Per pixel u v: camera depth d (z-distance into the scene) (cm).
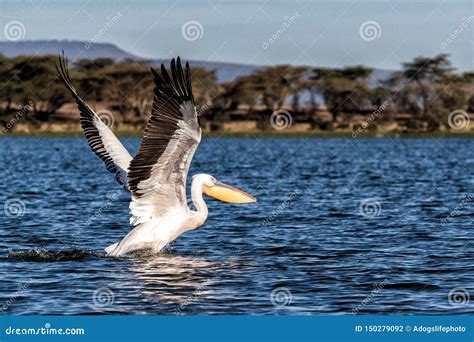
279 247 1469
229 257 1365
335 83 9388
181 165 1255
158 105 1187
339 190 2784
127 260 1317
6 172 3938
